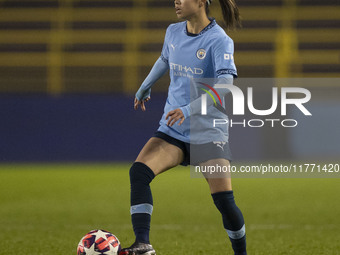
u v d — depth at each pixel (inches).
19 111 2332.7
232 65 572.4
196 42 586.6
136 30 2982.3
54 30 2979.8
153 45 2935.5
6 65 2876.5
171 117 553.6
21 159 2336.4
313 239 873.5
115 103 2336.4
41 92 2829.7
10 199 1448.1
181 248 786.2
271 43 2942.9
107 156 2338.8
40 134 2338.8
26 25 2989.7
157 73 655.8
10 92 2832.2
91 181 1807.3
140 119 2335.1
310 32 2972.4
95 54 2898.6
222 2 611.2
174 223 1068.5
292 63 2891.2
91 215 1177.4
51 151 2338.8
